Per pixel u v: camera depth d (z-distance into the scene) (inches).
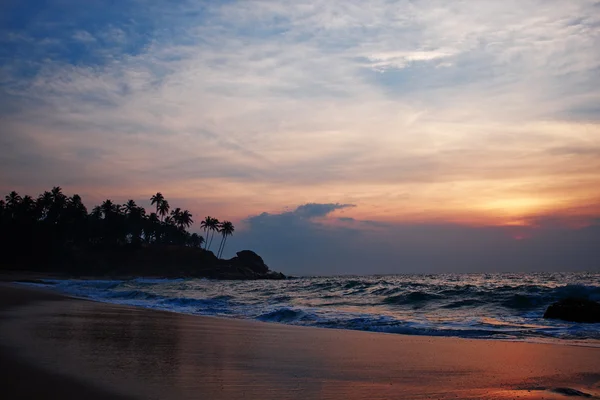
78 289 1862.7
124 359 384.5
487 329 633.0
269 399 278.4
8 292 1339.8
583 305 738.8
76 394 269.6
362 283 1769.2
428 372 361.7
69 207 4790.8
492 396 292.2
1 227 4562.0
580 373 361.4
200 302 1133.1
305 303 1119.6
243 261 5398.6
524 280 2603.3
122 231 4955.7
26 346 430.6
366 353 446.6
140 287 2081.7
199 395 281.0
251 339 533.6
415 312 906.7
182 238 5880.9
